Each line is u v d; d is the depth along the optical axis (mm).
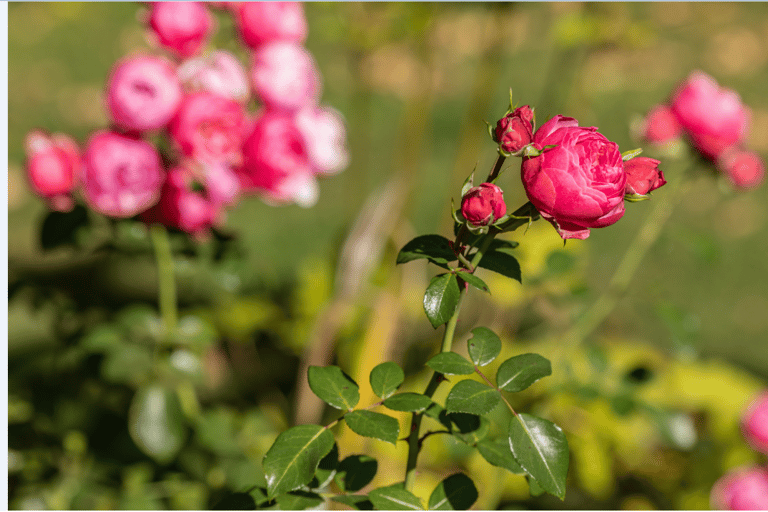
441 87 3475
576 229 1113
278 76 1293
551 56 4500
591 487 1736
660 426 1436
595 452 1733
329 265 2145
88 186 1272
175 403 1350
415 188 2215
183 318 1379
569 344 1577
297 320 2117
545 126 1116
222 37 1386
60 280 1630
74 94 4469
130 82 1257
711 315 2988
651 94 4324
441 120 3988
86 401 1476
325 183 3787
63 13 5062
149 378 1363
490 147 3207
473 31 3822
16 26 5301
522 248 1741
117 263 1937
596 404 1736
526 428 1109
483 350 1139
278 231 3355
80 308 1465
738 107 1384
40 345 2158
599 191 1095
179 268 1391
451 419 1163
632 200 1117
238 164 1302
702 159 1412
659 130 1404
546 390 1564
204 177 1291
